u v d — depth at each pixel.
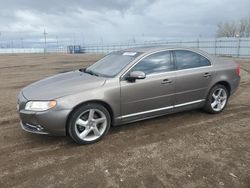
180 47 5.29
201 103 5.53
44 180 3.32
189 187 3.12
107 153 4.02
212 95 5.63
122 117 4.62
